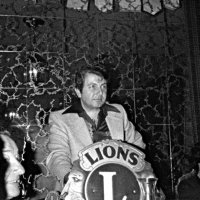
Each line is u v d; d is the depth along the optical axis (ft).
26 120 9.37
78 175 3.81
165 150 9.66
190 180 6.30
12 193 4.38
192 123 8.88
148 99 10.37
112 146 4.02
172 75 10.27
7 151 4.50
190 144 9.36
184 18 9.30
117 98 10.19
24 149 8.48
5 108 9.70
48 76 10.21
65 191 3.78
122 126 5.34
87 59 10.73
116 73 10.54
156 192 4.04
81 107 5.31
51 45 10.82
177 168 8.98
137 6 9.37
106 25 10.94
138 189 3.89
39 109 9.77
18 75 10.48
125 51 10.93
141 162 4.02
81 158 3.90
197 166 6.46
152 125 10.03
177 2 9.37
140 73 10.69
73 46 10.81
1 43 10.77
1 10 10.44
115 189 3.84
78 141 5.00
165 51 10.41
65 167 4.51
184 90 9.86
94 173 3.85
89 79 5.07
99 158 3.92
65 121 5.14
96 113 5.28
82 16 10.69
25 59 10.46
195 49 9.09
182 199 6.23
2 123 9.29
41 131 8.80
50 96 10.01
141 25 10.70
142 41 10.88
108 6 9.31
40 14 10.57
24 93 10.00
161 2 9.39
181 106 9.91
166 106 10.15
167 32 9.87
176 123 9.80
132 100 10.23
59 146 4.90
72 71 10.32
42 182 8.07
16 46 10.77
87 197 3.75
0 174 4.30
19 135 8.89
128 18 10.78
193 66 9.08
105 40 11.01
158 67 10.70
